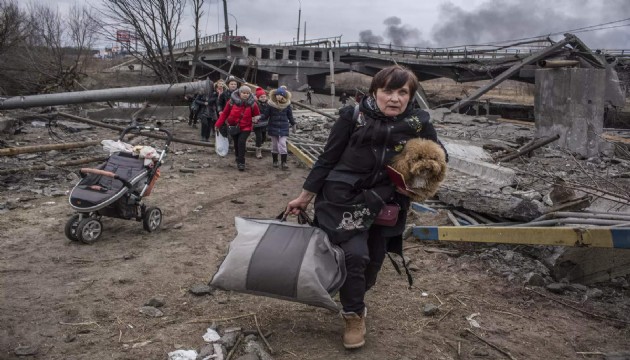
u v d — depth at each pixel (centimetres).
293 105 2398
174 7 2895
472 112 2925
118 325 397
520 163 1155
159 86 1798
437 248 583
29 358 348
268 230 347
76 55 3231
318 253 333
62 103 1692
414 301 452
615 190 795
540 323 418
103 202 595
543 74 1463
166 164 1144
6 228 650
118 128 1530
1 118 1491
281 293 327
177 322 403
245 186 964
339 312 414
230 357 351
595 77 1362
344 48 4088
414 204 686
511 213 598
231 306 431
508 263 529
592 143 1368
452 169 884
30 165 1034
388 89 331
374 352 362
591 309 449
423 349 371
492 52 3144
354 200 339
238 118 1093
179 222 707
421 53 3738
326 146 353
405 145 336
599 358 368
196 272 515
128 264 536
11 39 2738
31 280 487
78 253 567
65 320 405
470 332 398
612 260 522
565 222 493
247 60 3778
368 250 356
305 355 355
